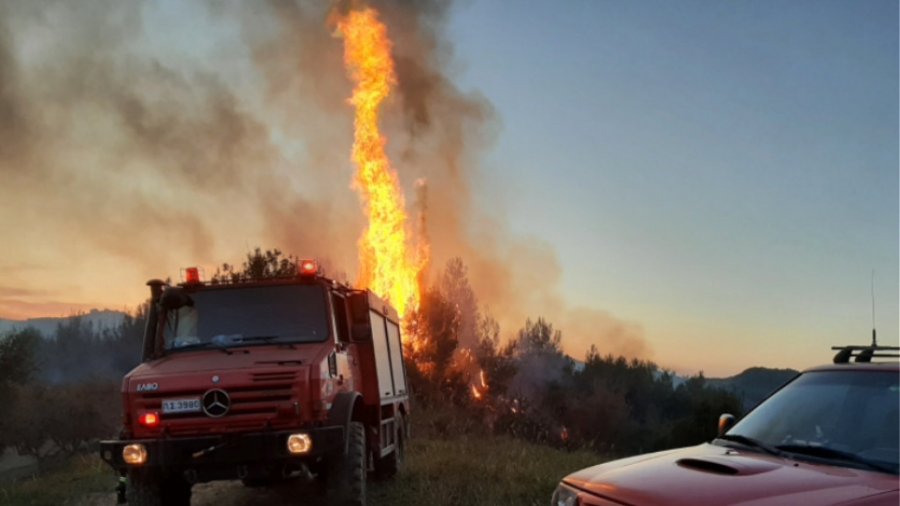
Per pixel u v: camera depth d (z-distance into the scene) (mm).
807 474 3918
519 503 8977
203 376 7633
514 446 15445
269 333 8602
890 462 4039
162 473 7727
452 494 9562
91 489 11594
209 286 8898
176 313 8758
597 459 13586
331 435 7555
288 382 7648
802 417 4719
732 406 32719
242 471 7602
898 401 4398
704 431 33125
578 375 48156
